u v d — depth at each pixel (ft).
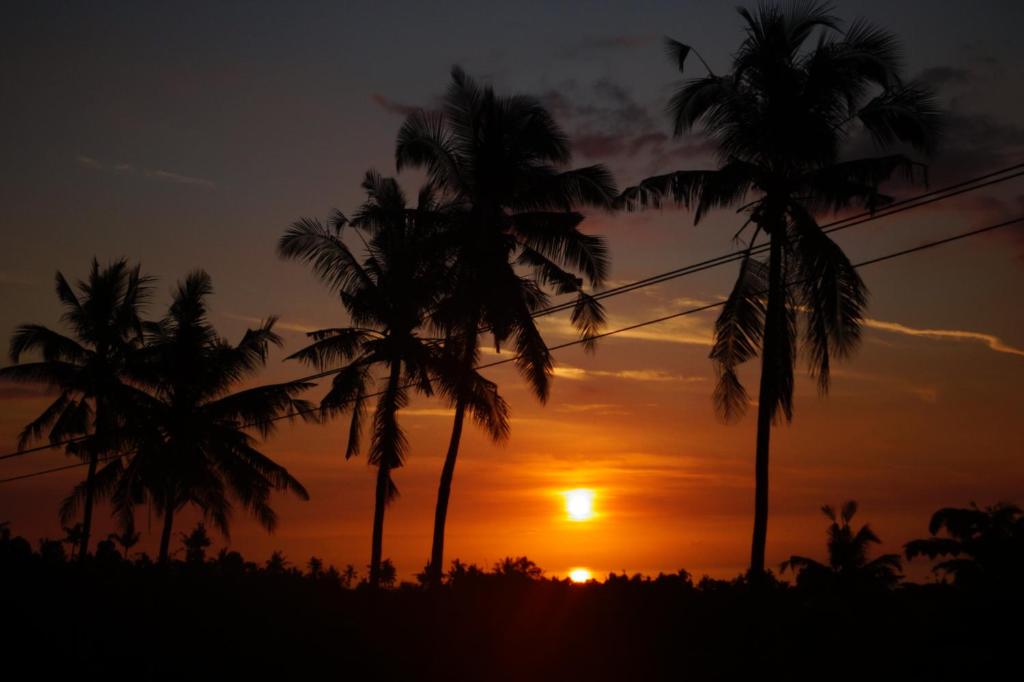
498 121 102.89
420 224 106.42
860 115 81.56
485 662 89.97
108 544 145.18
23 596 100.22
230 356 138.62
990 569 89.10
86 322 135.13
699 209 84.28
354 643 94.84
